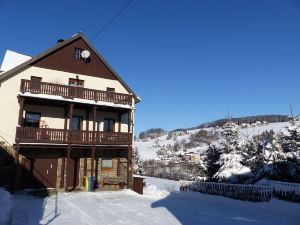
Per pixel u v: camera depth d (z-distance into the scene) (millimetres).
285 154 20969
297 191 15391
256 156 23500
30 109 22359
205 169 31578
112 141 23484
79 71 24938
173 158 73875
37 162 22188
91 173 22578
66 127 23516
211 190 20297
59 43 24062
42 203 16703
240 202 17688
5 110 20844
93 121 22938
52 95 21219
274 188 16516
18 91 21578
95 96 22984
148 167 56000
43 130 20688
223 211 15805
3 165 20109
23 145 20156
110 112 26141
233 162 25094
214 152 31375
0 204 14945
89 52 25562
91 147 22984
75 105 23172
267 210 15961
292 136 22703
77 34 25094
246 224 12844
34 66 22766
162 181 37969
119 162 25578
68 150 21438
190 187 22031
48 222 12484
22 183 21328
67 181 22734
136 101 26906
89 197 19547
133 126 26297
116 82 26734
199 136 136250
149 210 15781
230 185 19062
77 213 14453
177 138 146875
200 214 14938
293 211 14805
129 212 15102
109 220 13172
